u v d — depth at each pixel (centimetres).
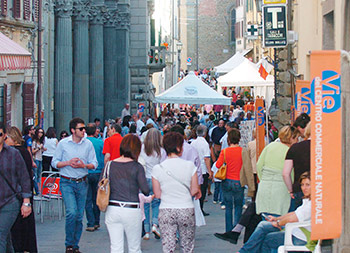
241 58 4078
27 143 1830
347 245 789
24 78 2242
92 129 1399
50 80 2659
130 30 4291
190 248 911
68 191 1138
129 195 907
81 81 2994
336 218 668
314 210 666
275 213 999
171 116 4003
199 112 4284
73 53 2998
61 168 1145
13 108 2191
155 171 907
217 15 9219
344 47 1127
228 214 1275
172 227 898
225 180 1261
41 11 2395
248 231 1098
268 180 1009
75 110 3003
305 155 935
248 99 4200
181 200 899
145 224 1270
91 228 1388
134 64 4294
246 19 6262
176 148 912
